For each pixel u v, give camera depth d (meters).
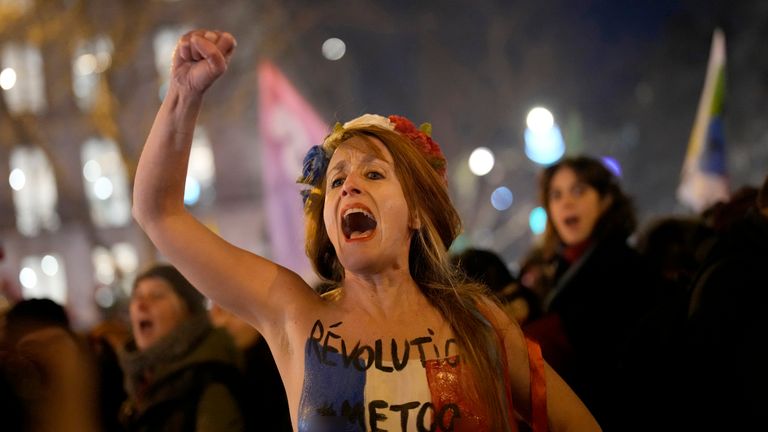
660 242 4.46
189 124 2.02
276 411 3.93
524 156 25.08
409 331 2.02
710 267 3.02
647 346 3.21
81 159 25.38
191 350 3.47
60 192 25.73
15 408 2.07
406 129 2.22
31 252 25.89
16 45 23.81
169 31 23.28
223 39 1.97
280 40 24.31
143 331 3.62
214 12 23.69
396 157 2.10
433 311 2.07
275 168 11.96
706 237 4.33
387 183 2.06
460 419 1.92
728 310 2.88
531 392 2.15
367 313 2.05
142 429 3.31
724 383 2.89
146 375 3.57
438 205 2.12
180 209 2.11
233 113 23.62
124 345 3.89
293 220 11.86
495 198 24.75
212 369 3.37
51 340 2.23
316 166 2.20
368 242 2.02
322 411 1.93
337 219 2.04
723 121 5.96
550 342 3.49
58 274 26.06
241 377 3.46
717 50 6.02
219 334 3.58
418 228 2.10
